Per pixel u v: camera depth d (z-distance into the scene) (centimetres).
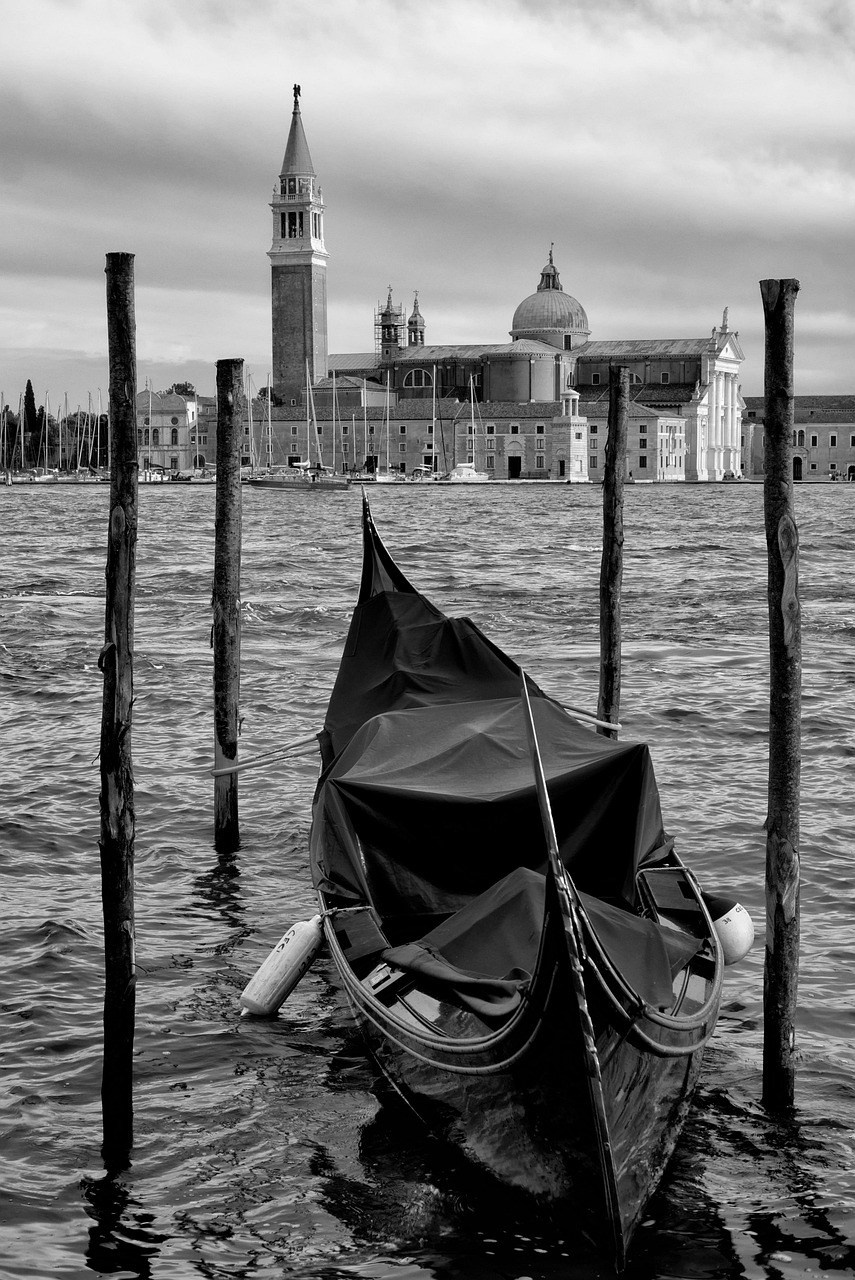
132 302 1262
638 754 1360
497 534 9044
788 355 1250
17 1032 1339
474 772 1410
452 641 1903
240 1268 1000
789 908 1224
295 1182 1109
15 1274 978
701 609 4788
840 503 15038
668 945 1214
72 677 3238
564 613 4653
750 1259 1011
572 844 1333
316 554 7231
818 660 3575
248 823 2067
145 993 1453
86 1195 1086
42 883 1783
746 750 2508
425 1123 1159
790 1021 1220
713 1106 1221
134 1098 1236
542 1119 1025
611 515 2155
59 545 7919
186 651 3697
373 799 1338
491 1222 1059
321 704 2942
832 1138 1168
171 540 8338
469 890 1334
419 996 1215
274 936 1622
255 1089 1255
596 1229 1014
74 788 2211
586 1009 959
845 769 2352
